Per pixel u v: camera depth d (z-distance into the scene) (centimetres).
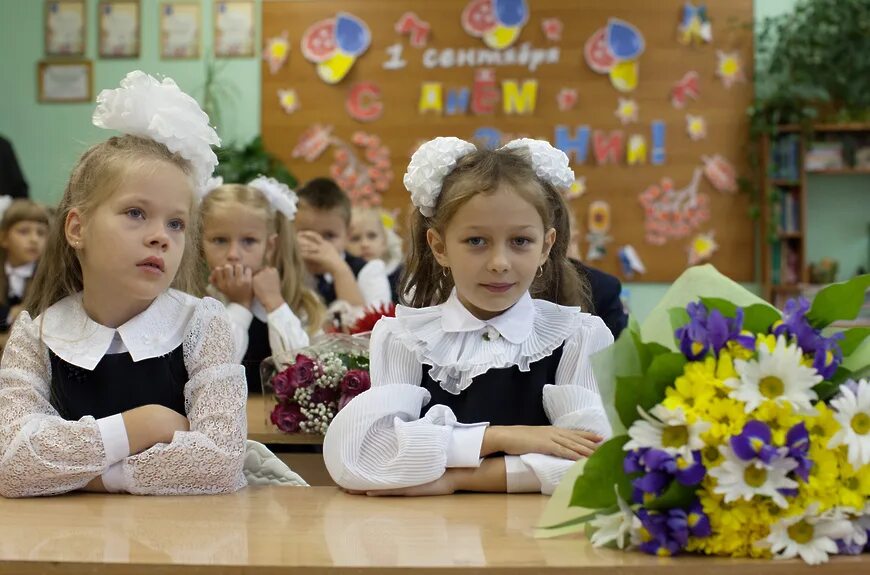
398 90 567
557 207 160
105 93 146
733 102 548
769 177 529
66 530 106
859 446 94
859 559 93
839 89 527
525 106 557
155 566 90
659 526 93
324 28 571
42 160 583
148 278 141
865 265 545
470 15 562
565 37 556
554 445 133
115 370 146
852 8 518
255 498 129
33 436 133
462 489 133
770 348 98
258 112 574
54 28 582
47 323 149
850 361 104
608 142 554
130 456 135
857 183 545
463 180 140
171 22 576
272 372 227
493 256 139
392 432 133
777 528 92
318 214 378
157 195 141
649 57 553
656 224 552
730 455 93
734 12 549
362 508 120
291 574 89
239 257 278
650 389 98
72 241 146
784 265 535
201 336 150
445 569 88
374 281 384
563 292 168
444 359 145
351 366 220
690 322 100
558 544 98
